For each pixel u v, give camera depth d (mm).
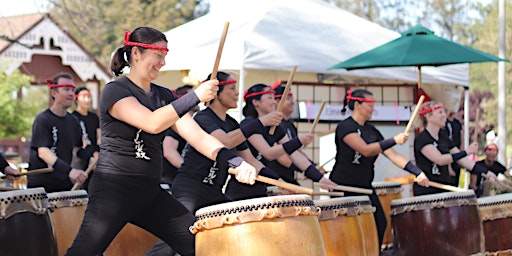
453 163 11469
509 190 12773
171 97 6168
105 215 5828
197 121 7023
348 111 13719
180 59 12117
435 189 9922
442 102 14047
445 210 8750
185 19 32750
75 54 28141
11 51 27031
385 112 14070
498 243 9477
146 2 31234
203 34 12117
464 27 44469
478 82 40406
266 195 7621
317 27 12391
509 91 37375
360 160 9211
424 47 10805
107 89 5793
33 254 6125
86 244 5816
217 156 6062
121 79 5895
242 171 5969
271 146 8633
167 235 6098
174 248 6148
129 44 5891
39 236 6188
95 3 30297
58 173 9328
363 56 11062
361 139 9086
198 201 6789
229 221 5684
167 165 9250
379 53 10992
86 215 5891
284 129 9328
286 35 11938
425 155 9953
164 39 5953
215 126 6965
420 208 8781
